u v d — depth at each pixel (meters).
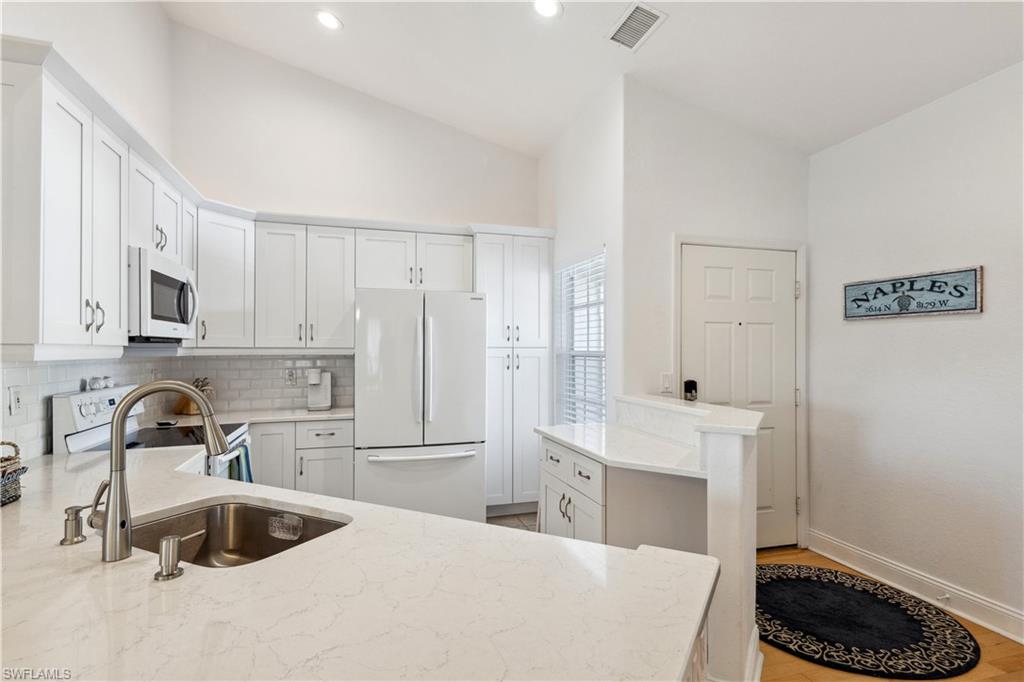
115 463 1.01
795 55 2.49
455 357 3.29
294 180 3.85
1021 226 2.18
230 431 2.72
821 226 3.19
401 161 4.10
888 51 2.31
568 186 3.77
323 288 3.61
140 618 0.77
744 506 1.76
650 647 0.70
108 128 1.90
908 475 2.62
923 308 2.55
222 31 3.61
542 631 0.74
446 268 3.86
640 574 0.94
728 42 2.51
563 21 2.60
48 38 2.06
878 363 2.80
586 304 3.46
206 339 3.22
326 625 0.75
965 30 2.10
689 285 3.06
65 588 0.88
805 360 3.23
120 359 2.75
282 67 3.84
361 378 3.15
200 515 1.42
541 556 1.02
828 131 2.99
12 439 1.83
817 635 2.18
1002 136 2.25
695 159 3.08
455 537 1.12
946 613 2.37
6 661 0.66
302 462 3.32
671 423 2.35
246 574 0.93
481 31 2.86
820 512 3.14
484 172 4.30
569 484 2.34
